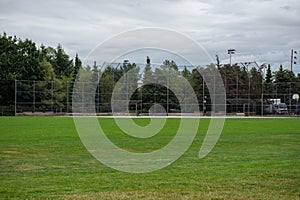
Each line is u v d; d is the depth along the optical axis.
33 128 30.12
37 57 74.88
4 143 19.61
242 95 64.19
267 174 11.30
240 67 65.81
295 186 9.80
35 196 8.82
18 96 61.69
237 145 19.00
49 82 63.38
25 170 12.05
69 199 8.59
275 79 78.19
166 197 8.75
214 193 9.10
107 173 11.61
